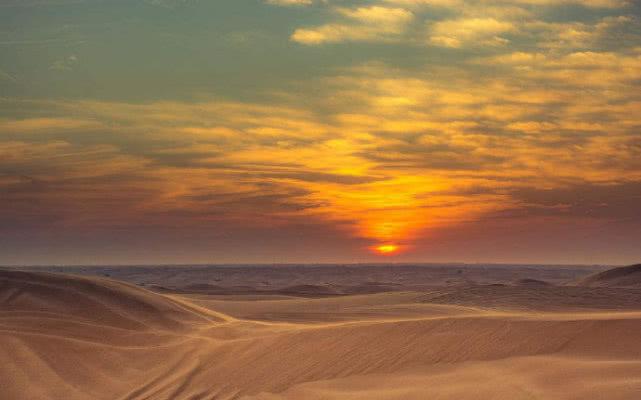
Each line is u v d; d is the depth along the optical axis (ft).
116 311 117.39
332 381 69.15
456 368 66.64
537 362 63.26
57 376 78.07
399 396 59.72
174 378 76.95
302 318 136.26
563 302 156.97
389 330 78.69
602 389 51.08
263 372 74.38
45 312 111.86
